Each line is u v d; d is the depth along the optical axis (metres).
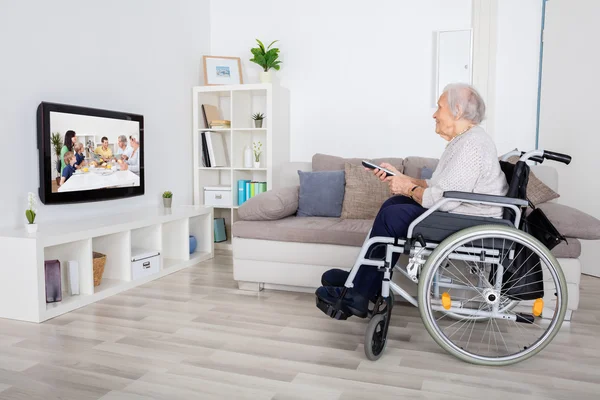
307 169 3.55
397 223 1.98
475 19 3.69
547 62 3.59
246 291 2.94
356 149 4.07
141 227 3.15
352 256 2.70
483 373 1.84
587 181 3.41
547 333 1.89
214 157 4.18
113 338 2.17
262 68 4.33
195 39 4.24
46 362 1.90
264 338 2.18
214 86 4.06
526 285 1.96
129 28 3.46
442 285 2.19
